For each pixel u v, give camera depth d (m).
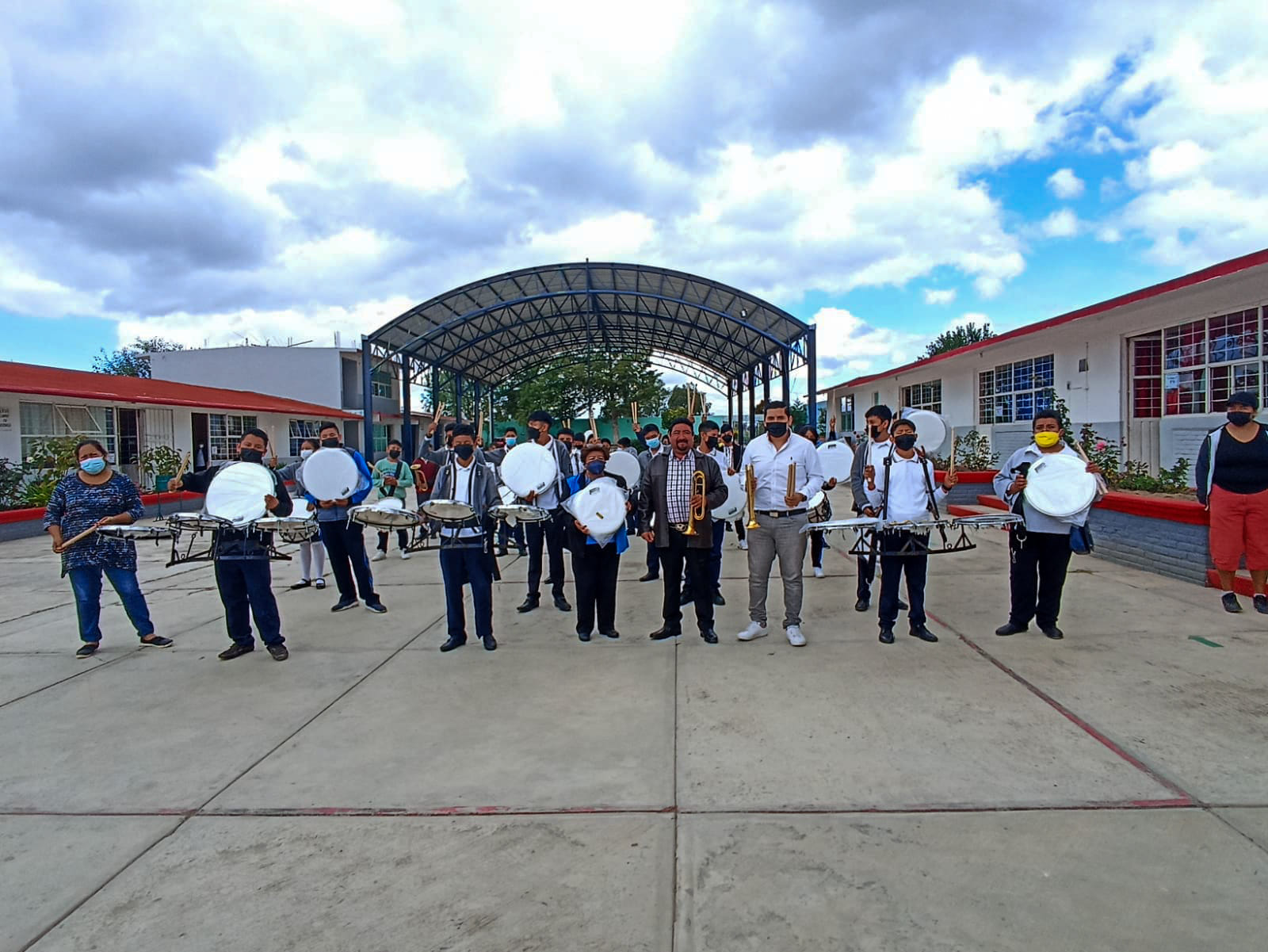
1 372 17.38
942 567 8.60
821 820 3.09
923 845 2.89
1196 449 9.77
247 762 3.83
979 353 14.87
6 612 7.44
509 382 34.69
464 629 5.97
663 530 5.72
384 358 21.38
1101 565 8.29
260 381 31.97
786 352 19.72
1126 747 3.66
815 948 2.36
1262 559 5.90
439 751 3.90
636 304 22.61
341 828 3.16
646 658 5.39
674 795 3.35
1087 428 11.09
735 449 10.66
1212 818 3.01
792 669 5.02
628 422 33.44
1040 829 2.97
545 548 11.23
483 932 2.48
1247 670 4.70
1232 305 9.12
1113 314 10.09
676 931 2.45
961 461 14.35
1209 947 2.30
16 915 2.64
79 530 5.72
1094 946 2.32
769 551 5.67
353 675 5.18
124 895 2.74
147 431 19.53
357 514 6.38
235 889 2.77
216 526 5.51
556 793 3.41
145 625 5.98
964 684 4.61
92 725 4.37
